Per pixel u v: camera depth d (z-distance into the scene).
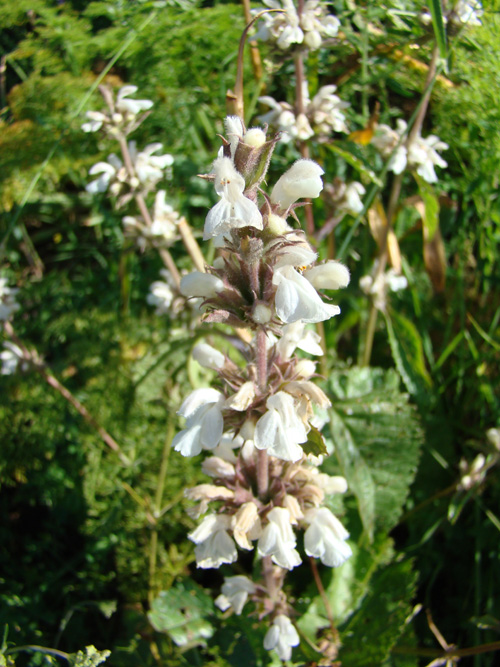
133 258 0.33
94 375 0.29
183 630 0.23
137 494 0.27
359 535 0.25
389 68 0.27
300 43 0.24
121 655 0.23
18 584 0.26
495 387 0.29
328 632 0.23
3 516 0.29
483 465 0.26
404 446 0.25
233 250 0.13
